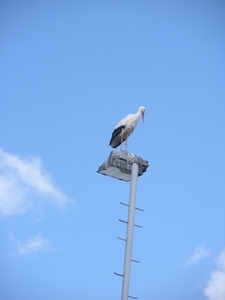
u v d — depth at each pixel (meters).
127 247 9.26
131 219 9.52
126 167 11.03
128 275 9.05
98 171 11.35
